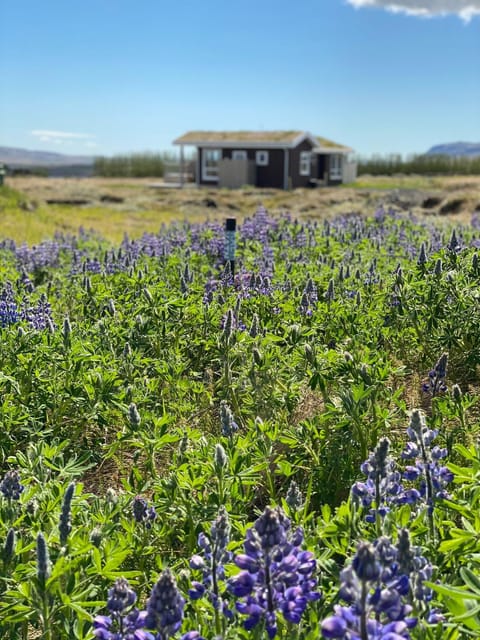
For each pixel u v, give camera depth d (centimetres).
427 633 249
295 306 741
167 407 566
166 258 1038
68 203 3362
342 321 669
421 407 569
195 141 4916
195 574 328
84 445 523
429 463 330
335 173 5444
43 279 1099
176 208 3206
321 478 449
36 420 510
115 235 2061
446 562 311
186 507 373
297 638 255
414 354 664
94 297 781
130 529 355
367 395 446
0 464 490
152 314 688
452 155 7588
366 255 1017
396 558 251
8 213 2484
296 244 1178
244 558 246
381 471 307
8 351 586
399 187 4434
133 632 250
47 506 352
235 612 276
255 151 4850
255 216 1345
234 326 602
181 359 645
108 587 326
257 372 536
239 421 549
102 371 530
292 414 555
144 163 8206
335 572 296
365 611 205
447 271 686
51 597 287
